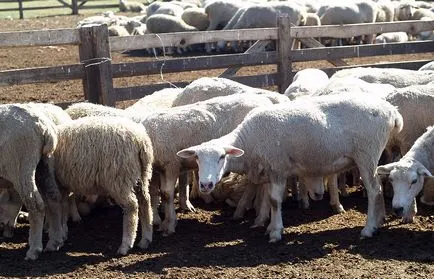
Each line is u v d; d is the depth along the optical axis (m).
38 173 5.20
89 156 5.12
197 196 6.24
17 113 5.09
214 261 5.04
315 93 6.24
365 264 4.92
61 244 5.32
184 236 5.49
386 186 6.07
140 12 23.42
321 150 5.29
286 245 5.25
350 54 7.92
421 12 16.20
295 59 7.70
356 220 5.68
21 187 5.09
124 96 7.02
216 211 6.02
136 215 5.21
